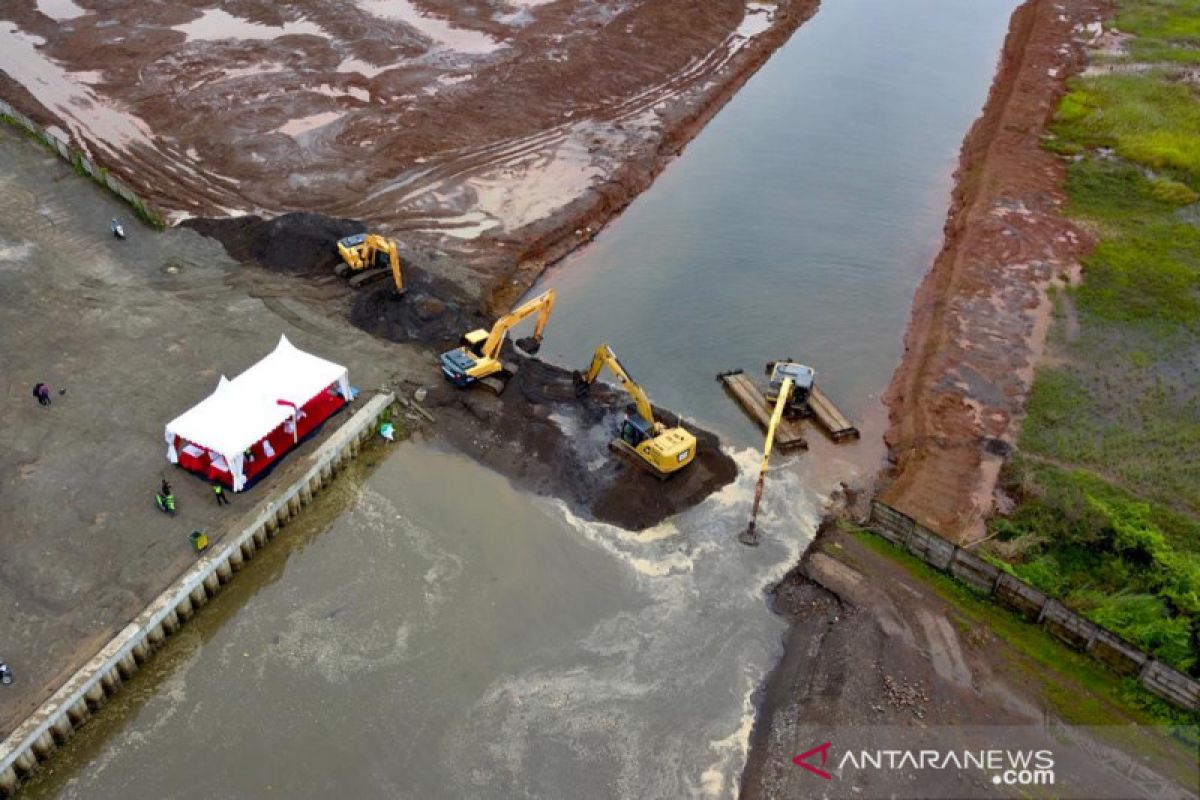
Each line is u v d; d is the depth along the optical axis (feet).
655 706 104.32
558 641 111.55
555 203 205.16
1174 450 138.31
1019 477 132.16
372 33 286.87
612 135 238.27
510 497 131.44
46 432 131.64
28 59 263.70
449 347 157.58
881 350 168.04
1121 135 237.04
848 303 180.96
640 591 118.11
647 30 302.04
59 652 101.81
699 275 187.73
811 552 121.80
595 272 188.24
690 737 101.09
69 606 107.14
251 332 156.15
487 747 99.50
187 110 236.02
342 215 197.06
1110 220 201.05
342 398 141.28
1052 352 160.25
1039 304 172.65
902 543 120.98
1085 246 190.90
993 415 145.69
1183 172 219.61
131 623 104.88
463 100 248.11
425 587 117.70
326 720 101.71
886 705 99.96
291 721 101.50
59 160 205.57
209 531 117.70
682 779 96.99
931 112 267.59
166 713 102.06
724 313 175.94
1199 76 273.75
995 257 186.70
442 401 146.30
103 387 140.97
